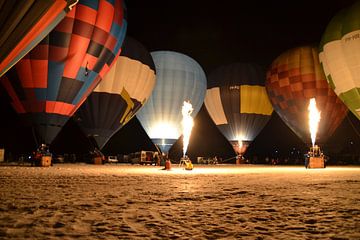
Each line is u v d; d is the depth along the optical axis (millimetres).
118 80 27625
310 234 4266
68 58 20250
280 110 33250
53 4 11023
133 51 28922
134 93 28672
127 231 4352
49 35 19766
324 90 30594
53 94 20516
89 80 21641
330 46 27000
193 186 9742
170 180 11750
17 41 10672
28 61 19828
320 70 30766
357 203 6668
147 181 11219
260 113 37875
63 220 4887
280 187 9602
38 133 21234
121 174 14469
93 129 27297
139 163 30141
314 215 5469
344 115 31703
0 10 9727
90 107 26750
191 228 4570
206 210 5883
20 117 21375
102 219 5031
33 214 5266
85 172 15516
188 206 6266
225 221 5016
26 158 33281
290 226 4707
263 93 37875
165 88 33375
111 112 27516
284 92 32062
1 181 10430
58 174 13844
